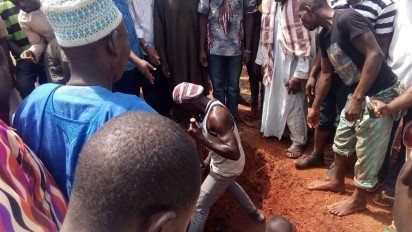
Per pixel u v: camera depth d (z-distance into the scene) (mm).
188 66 4711
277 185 4238
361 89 2918
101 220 879
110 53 1557
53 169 1539
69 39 1473
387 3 3352
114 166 865
